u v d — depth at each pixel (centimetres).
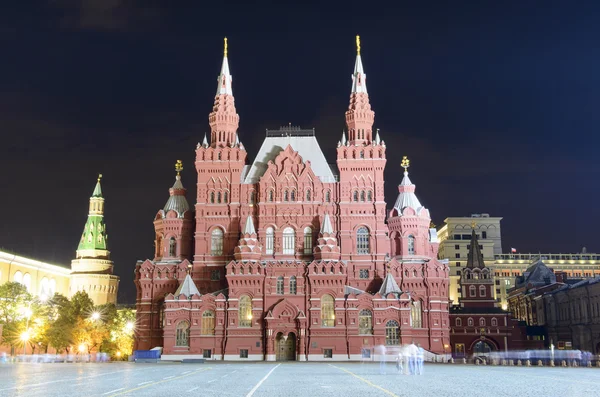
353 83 14425
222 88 14475
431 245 14250
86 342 15538
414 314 12938
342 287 12594
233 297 12638
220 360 12338
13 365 9688
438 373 7112
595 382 5362
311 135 14600
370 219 13462
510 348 16088
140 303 13438
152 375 6322
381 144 13762
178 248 13912
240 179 13875
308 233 13475
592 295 15388
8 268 18338
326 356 12275
